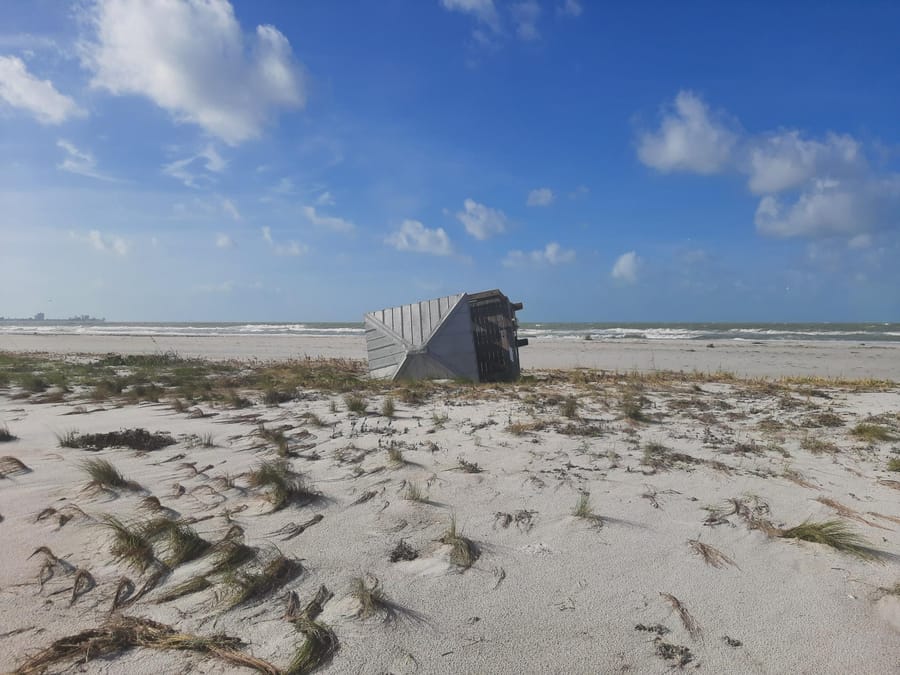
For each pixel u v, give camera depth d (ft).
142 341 114.11
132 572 9.73
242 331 188.14
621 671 7.25
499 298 44.21
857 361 65.26
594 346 93.15
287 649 7.61
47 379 38.70
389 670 7.23
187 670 7.20
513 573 9.75
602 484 14.25
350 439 19.21
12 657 7.41
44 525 11.67
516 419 22.79
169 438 19.11
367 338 45.44
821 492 13.82
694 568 9.96
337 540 11.02
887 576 9.66
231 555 10.05
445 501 13.08
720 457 16.97
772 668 7.34
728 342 102.89
